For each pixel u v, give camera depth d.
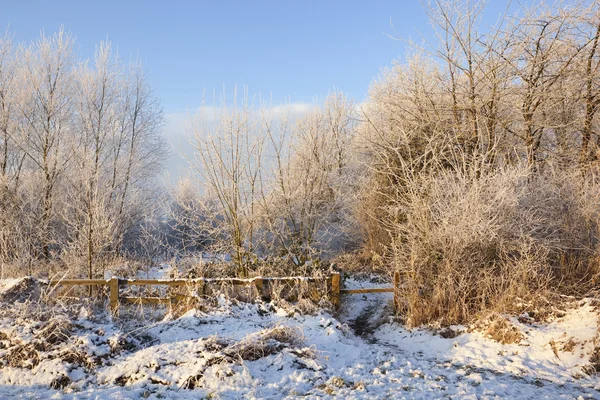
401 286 10.96
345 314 11.86
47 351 7.05
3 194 16.72
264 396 5.82
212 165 12.81
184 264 14.15
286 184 13.55
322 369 6.84
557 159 15.16
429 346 8.88
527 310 8.89
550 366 7.15
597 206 10.78
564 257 10.60
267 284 11.02
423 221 11.09
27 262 13.67
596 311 8.18
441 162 14.16
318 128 14.56
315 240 14.47
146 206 19.78
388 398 5.67
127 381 6.37
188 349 7.01
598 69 14.77
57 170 18.08
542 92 14.72
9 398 5.85
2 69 19.69
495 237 10.45
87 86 20.73
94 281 10.20
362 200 18.84
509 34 14.88
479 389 6.11
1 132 19.48
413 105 16.81
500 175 11.55
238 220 13.07
